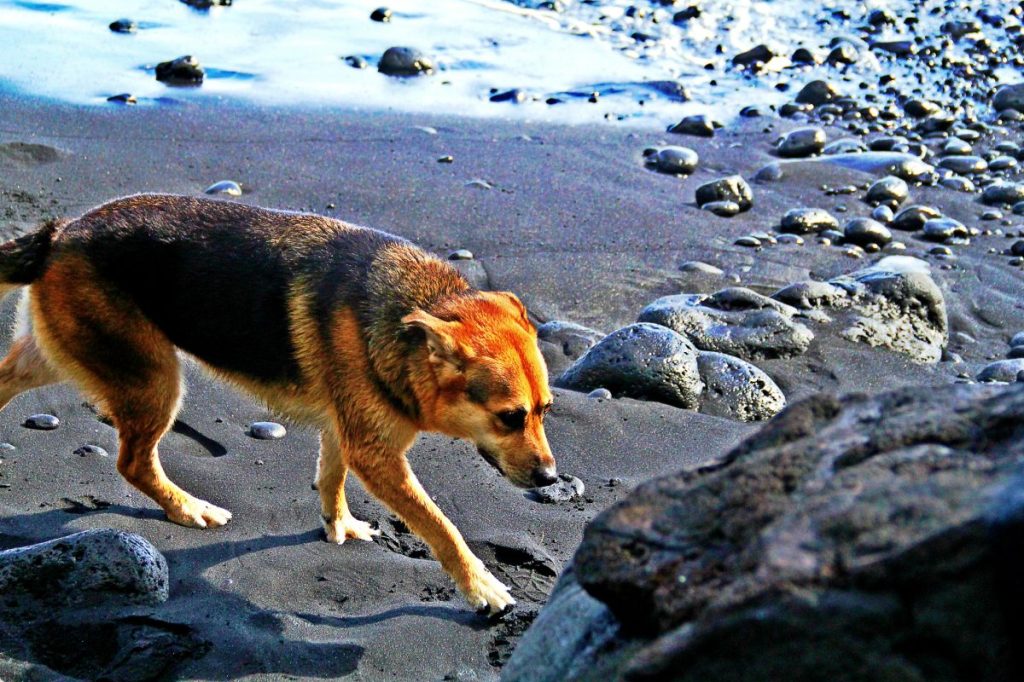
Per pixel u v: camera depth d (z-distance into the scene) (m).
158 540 2.29
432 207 3.48
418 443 2.56
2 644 2.08
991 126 4.62
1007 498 1.53
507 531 2.35
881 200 3.77
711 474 1.72
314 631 2.14
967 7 6.12
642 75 4.93
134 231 2.31
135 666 2.06
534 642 1.80
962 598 1.52
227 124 3.90
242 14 5.11
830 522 1.58
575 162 3.91
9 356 2.42
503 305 2.27
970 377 2.94
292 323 2.27
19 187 3.30
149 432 2.33
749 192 3.68
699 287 3.21
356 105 4.22
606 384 2.75
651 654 1.58
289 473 2.48
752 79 5.04
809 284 3.12
